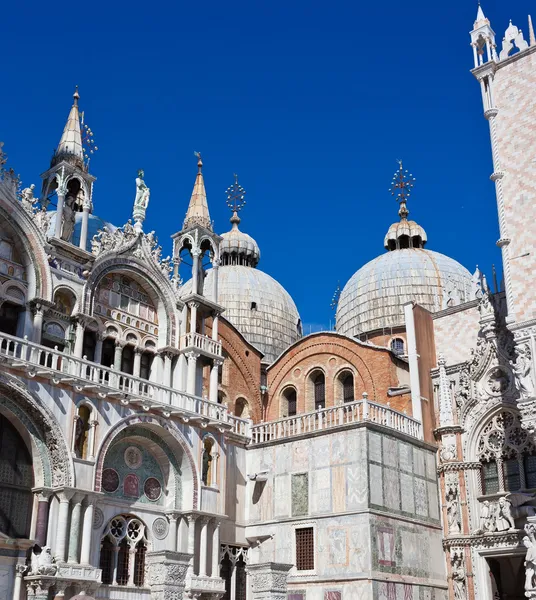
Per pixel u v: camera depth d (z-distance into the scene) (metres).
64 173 35.94
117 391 32.03
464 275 66.00
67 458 29.77
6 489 28.88
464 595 36.22
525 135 31.97
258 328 69.81
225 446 37.06
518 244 30.92
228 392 51.34
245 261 77.69
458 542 36.97
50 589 28.25
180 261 41.19
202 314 40.62
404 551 34.50
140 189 39.88
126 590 31.86
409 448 37.25
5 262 32.94
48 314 33.94
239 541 36.91
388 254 68.00
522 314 30.05
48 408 29.67
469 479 38.03
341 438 35.31
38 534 28.77
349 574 32.78
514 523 35.84
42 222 34.31
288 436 37.31
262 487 37.62
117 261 37.31
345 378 50.22
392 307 63.12
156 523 33.91
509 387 37.91
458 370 40.28
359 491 33.75
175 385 38.28
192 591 32.62
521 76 32.88
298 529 35.34
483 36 34.41
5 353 28.67
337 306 69.44
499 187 32.09
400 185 73.62
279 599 25.09
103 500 31.80
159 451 34.66
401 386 45.97
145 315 38.75
